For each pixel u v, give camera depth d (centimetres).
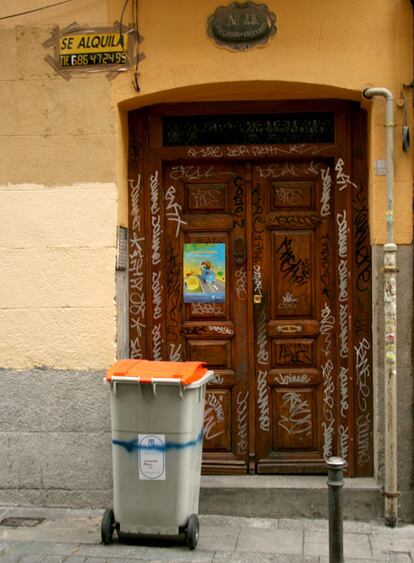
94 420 607
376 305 593
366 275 617
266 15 593
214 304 637
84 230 607
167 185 638
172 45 600
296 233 632
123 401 521
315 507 596
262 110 631
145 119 634
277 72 592
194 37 598
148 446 519
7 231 613
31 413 613
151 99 618
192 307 639
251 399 632
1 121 614
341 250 619
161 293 637
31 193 611
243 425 633
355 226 618
